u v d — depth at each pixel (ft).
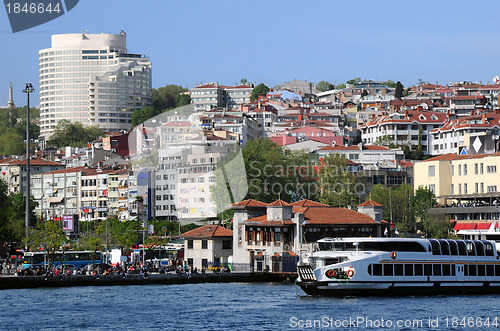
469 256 390.01
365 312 322.14
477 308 333.62
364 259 368.27
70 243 610.65
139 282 464.24
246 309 334.85
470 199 633.61
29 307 348.18
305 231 520.83
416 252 377.50
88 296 392.68
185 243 572.92
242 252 541.34
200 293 405.18
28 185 509.35
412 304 345.51
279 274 494.59
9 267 519.19
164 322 304.30
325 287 368.48
